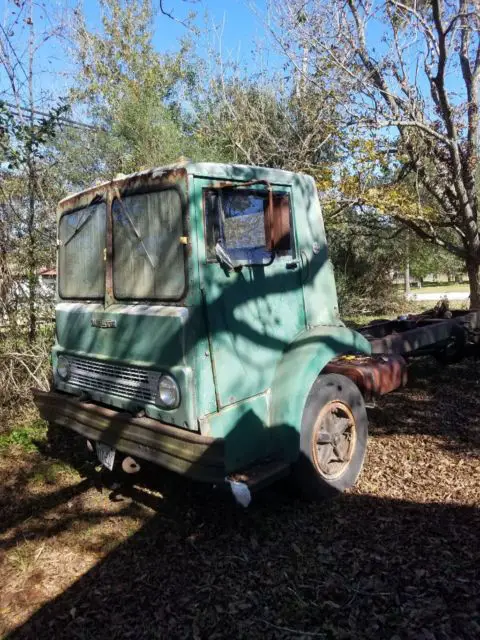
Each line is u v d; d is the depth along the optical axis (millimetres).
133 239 3705
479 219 11133
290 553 3467
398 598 2951
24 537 3895
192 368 3307
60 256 4559
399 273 21562
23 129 6707
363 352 4488
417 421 5828
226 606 2984
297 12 9570
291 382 3764
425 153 9961
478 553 3307
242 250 3648
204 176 3412
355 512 3955
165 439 3346
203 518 4008
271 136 11016
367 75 9312
